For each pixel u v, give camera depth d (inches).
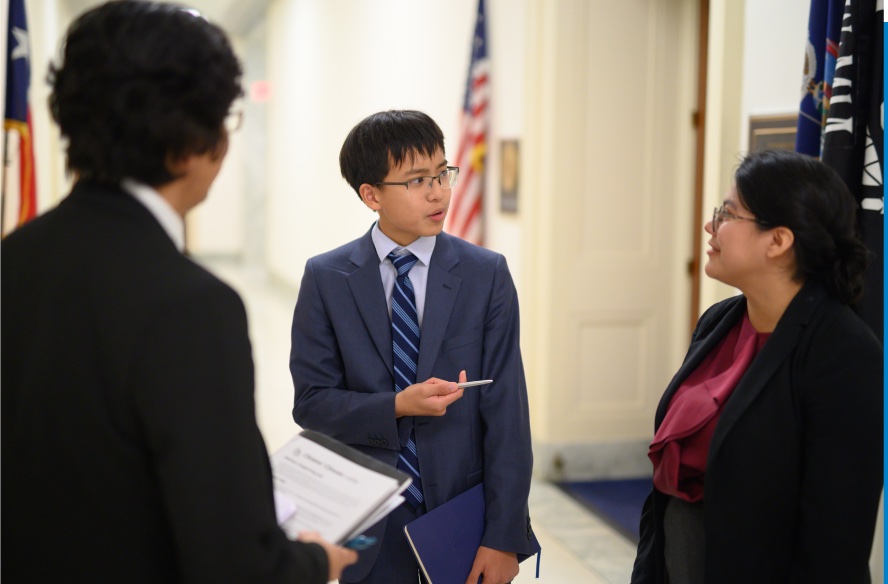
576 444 174.6
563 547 139.9
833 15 89.4
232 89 43.4
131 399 39.5
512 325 73.5
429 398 66.1
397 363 71.1
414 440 71.1
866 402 55.9
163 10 41.9
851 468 56.0
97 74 40.4
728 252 60.2
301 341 73.9
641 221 173.2
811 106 94.8
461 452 71.4
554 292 171.2
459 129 218.7
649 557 69.1
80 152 41.5
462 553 68.6
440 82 235.5
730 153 122.8
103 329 39.7
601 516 153.9
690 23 168.2
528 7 171.9
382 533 69.2
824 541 56.2
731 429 58.9
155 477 40.9
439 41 235.8
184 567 39.8
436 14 237.9
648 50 169.9
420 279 73.0
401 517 70.8
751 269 59.8
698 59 168.4
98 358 39.8
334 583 112.0
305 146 414.9
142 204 42.5
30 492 40.7
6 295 42.1
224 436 39.8
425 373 70.3
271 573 40.3
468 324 71.9
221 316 40.5
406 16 265.1
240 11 505.4
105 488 40.3
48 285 41.2
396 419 67.9
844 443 56.0
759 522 58.6
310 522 48.6
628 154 171.3
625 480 175.3
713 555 59.7
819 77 93.9
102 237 41.5
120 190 42.7
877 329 85.0
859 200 87.4
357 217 313.7
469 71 206.1
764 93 114.5
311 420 71.3
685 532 64.6
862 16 85.7
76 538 40.4
